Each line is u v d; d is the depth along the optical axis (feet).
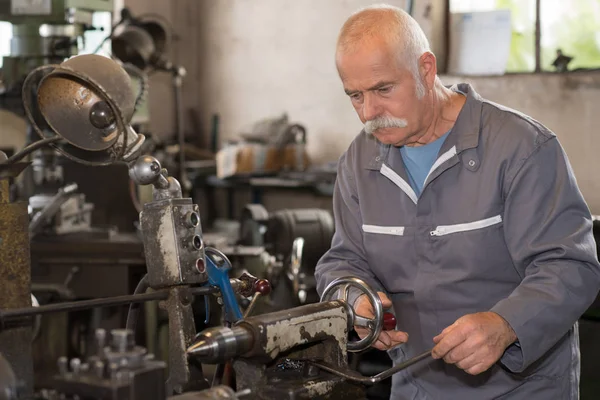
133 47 12.39
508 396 5.98
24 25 10.89
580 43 14.84
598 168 14.21
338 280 5.28
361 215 6.31
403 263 6.12
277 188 17.65
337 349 4.80
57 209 10.04
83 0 11.09
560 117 14.58
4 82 10.93
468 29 15.87
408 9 15.97
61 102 4.65
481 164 5.80
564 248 5.39
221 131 19.58
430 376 6.21
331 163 16.89
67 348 9.85
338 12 17.62
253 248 10.69
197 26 19.72
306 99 18.22
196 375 4.73
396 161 6.12
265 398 4.39
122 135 4.70
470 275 5.87
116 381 3.79
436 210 5.96
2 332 4.84
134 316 5.08
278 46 18.54
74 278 10.03
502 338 5.12
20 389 4.01
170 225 4.71
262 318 4.39
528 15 15.30
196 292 4.86
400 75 5.38
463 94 6.11
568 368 6.04
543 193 5.57
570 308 5.30
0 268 4.89
